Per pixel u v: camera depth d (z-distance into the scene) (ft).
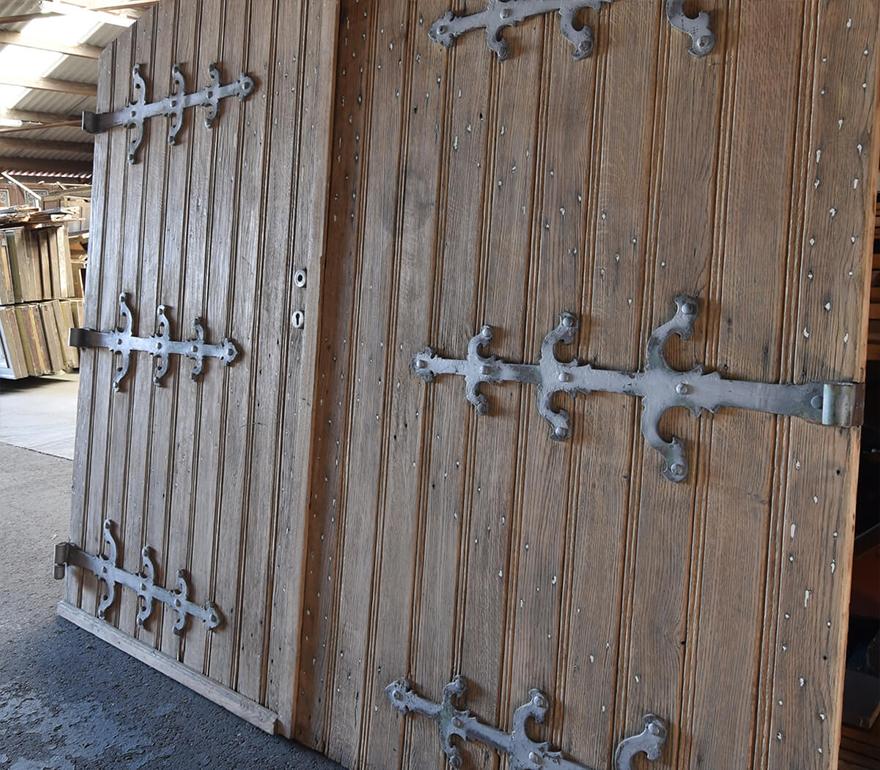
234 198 7.74
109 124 9.11
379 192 6.57
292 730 7.11
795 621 4.64
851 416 4.40
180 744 7.02
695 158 5.02
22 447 19.02
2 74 25.81
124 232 8.94
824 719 4.54
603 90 5.39
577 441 5.49
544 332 5.63
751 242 4.81
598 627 5.41
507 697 5.81
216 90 7.89
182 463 8.21
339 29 6.83
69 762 6.72
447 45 6.14
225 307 7.80
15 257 27.71
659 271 5.15
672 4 5.06
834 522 4.50
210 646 7.89
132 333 8.76
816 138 4.58
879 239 8.01
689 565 5.03
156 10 8.63
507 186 5.83
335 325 6.86
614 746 5.32
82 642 8.89
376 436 6.57
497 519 5.88
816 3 4.59
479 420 5.97
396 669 6.43
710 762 4.95
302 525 6.98
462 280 6.06
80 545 9.43
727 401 4.84
